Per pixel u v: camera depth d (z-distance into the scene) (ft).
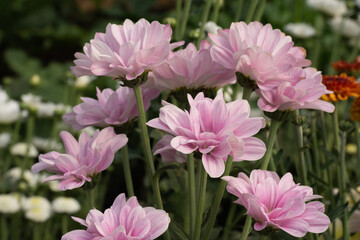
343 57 6.30
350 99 3.08
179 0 3.24
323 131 3.04
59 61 8.73
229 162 2.35
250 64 2.36
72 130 4.35
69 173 2.37
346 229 2.86
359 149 3.04
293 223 2.22
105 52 2.37
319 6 5.34
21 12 8.79
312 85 2.43
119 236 2.15
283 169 2.89
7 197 4.01
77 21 9.38
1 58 8.63
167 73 2.48
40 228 4.19
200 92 2.41
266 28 2.42
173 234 2.64
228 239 3.29
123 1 9.20
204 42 2.61
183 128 2.26
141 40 2.41
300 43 5.16
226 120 2.28
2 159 5.04
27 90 6.95
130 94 2.57
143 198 4.76
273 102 2.43
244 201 2.24
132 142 3.18
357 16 5.26
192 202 2.54
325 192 3.21
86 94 5.94
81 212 4.29
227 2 6.15
